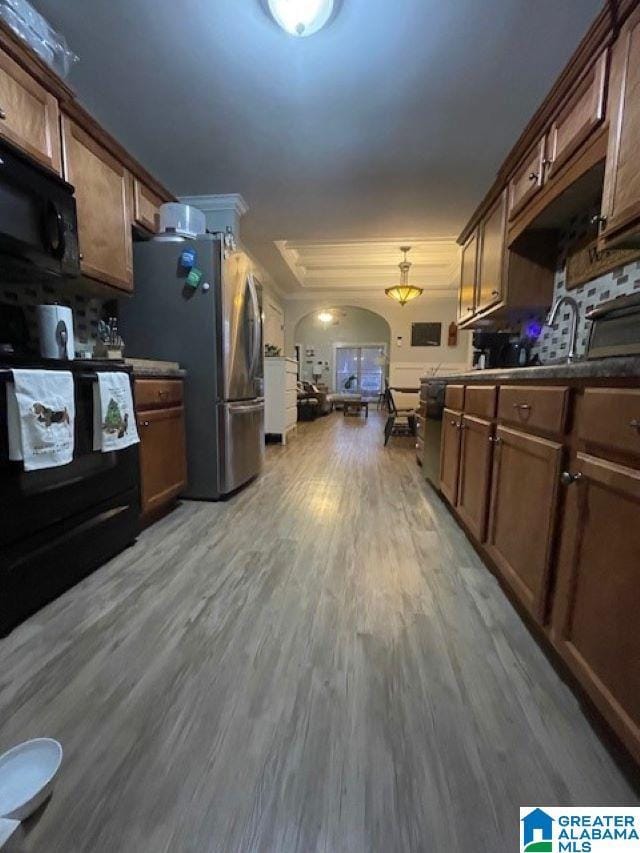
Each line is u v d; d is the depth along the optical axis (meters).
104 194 2.09
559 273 2.28
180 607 1.41
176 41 1.75
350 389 13.16
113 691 1.03
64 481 1.47
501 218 2.41
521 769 0.84
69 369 1.46
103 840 0.70
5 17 1.47
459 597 1.50
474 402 1.92
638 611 0.77
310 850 0.69
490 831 0.73
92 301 2.47
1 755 0.84
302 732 0.92
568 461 1.06
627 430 0.82
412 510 2.48
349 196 3.29
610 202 1.35
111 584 1.56
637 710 0.77
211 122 2.32
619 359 0.83
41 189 1.52
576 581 0.99
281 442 5.11
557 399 1.11
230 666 1.13
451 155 2.65
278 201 3.40
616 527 0.85
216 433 2.58
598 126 1.44
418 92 2.06
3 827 0.68
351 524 2.24
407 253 5.64
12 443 1.22
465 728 0.94
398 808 0.76
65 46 1.72
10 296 1.88
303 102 2.14
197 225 2.69
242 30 1.69
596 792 0.79
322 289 7.57
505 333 2.89
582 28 1.67
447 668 1.13
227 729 0.92
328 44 1.76
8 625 1.25
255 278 3.02
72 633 1.26
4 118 1.48
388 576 1.66
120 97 2.10
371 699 1.02
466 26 1.67
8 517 1.24
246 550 1.89
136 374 1.96
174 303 2.50
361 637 1.26
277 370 5.06
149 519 2.20
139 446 1.98
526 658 1.18
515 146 2.13
